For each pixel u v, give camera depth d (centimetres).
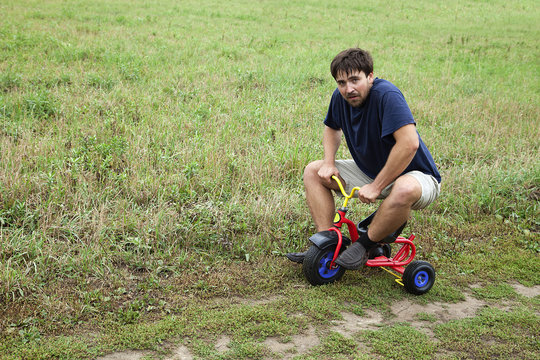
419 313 356
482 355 308
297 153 614
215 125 703
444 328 336
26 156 540
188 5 1927
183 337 314
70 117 678
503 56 1443
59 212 442
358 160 403
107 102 733
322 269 384
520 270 427
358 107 369
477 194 561
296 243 452
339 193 417
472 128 801
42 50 1027
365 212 511
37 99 693
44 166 521
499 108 918
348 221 396
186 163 567
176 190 495
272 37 1465
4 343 293
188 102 812
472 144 724
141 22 1489
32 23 1309
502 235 494
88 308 332
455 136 757
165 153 582
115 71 918
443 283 403
